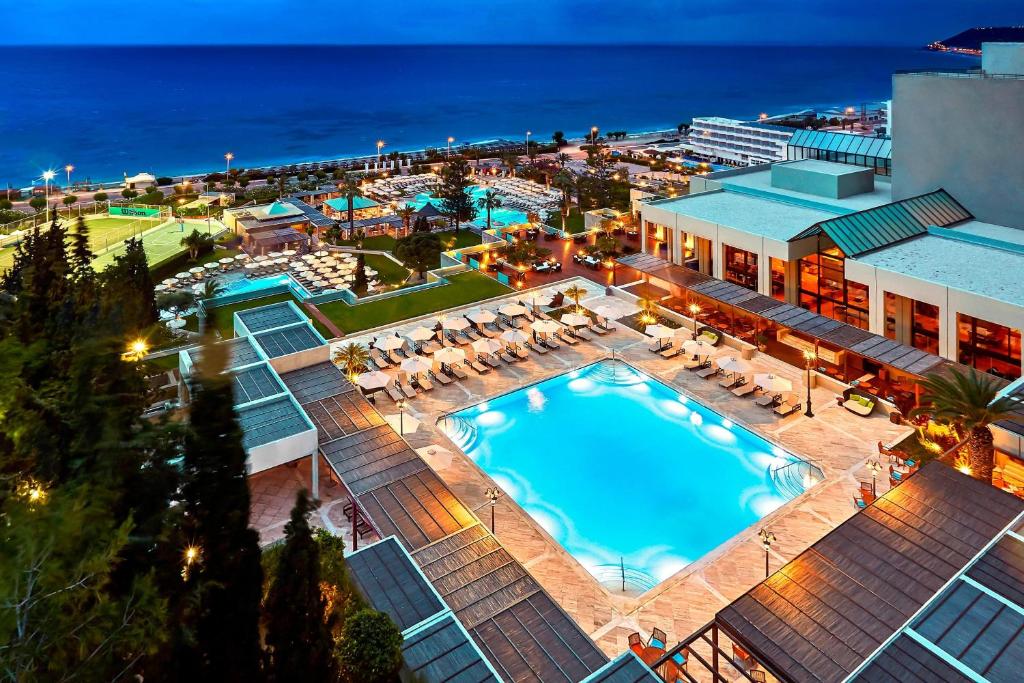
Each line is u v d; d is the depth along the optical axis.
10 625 14.11
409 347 58.09
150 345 42.72
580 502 38.78
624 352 56.16
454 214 94.94
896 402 45.53
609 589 32.38
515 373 53.09
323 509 37.62
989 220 59.66
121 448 21.12
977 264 51.34
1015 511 25.98
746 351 54.12
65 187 156.25
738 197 74.06
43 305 37.38
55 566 15.08
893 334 52.09
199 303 64.94
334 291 69.62
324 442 38.59
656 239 71.75
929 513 26.19
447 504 33.47
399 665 22.45
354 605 25.28
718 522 37.00
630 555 34.72
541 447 44.19
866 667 19.86
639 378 52.59
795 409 46.44
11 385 27.27
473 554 30.05
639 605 30.83
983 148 58.53
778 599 22.69
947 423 39.12
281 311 55.78
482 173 153.75
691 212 68.38
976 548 24.38
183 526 18.53
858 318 56.44
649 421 47.03
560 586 32.19
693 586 31.88
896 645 20.52
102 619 15.38
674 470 41.56
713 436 44.94
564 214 102.50
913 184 64.44
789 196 70.81
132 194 129.00
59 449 25.06
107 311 33.94
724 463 42.09
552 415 48.00
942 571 23.48
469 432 45.38
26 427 26.17
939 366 43.78
